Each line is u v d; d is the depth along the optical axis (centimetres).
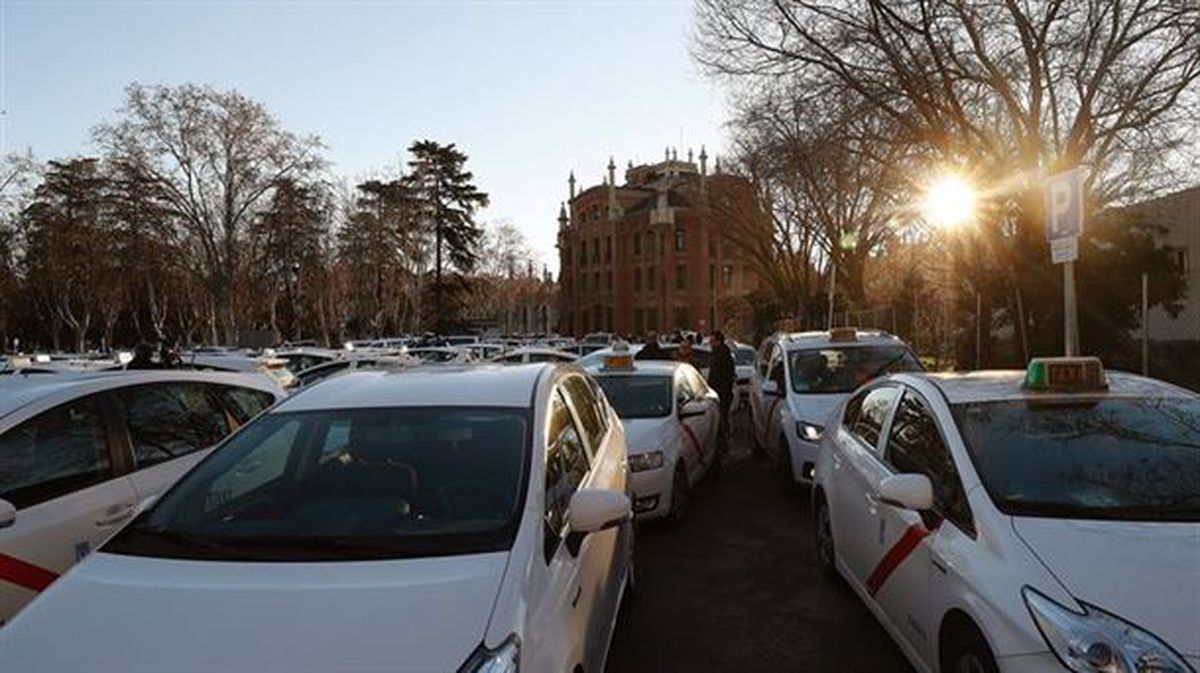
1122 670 292
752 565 693
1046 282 1916
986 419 449
